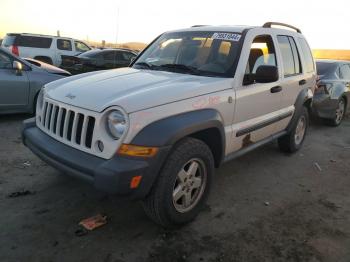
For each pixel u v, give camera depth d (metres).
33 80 7.24
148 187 3.06
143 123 3.00
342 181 5.10
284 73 5.10
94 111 3.10
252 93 4.25
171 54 4.60
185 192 3.46
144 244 3.25
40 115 3.89
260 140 4.87
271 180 4.93
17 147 5.55
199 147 3.43
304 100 5.70
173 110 3.23
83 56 14.25
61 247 3.13
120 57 14.84
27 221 3.49
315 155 6.23
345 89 8.66
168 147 3.06
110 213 3.72
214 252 3.20
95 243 3.22
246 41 4.29
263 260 3.13
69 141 3.32
